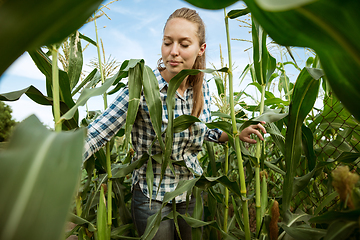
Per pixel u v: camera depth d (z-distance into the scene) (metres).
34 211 0.23
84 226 1.09
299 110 0.92
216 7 0.35
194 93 1.32
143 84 1.01
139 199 1.25
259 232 1.04
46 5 0.23
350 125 1.28
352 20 0.28
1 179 0.25
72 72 1.16
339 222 0.51
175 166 1.29
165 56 1.16
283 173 1.27
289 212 1.02
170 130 0.98
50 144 0.29
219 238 1.75
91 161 1.27
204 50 1.31
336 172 0.47
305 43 0.34
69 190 0.24
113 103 1.10
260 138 1.18
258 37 1.01
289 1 0.21
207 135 1.53
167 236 1.23
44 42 0.26
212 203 1.64
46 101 0.98
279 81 2.10
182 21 1.10
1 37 0.23
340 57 0.34
